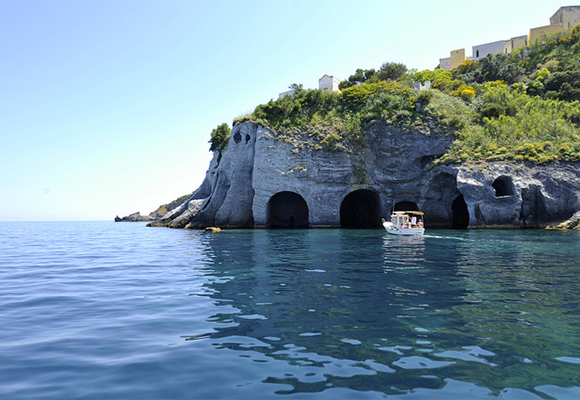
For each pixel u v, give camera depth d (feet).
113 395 13.07
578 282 33.35
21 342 18.93
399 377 14.32
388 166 137.49
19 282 37.37
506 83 186.50
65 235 142.20
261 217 143.33
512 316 22.61
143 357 16.61
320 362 15.83
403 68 207.31
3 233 167.12
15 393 13.25
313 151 141.69
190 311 24.48
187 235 111.86
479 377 14.30
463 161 122.01
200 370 15.11
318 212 138.62
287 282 34.09
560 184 108.17
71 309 25.82
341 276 36.99
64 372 15.12
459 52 229.04
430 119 136.05
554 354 16.58
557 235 86.07
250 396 12.85
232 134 156.25
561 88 158.30
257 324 21.31
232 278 36.60
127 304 26.96
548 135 123.44
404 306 25.08
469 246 65.21
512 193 111.55
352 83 191.11
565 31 209.56
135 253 64.69
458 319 21.95
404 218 101.60
